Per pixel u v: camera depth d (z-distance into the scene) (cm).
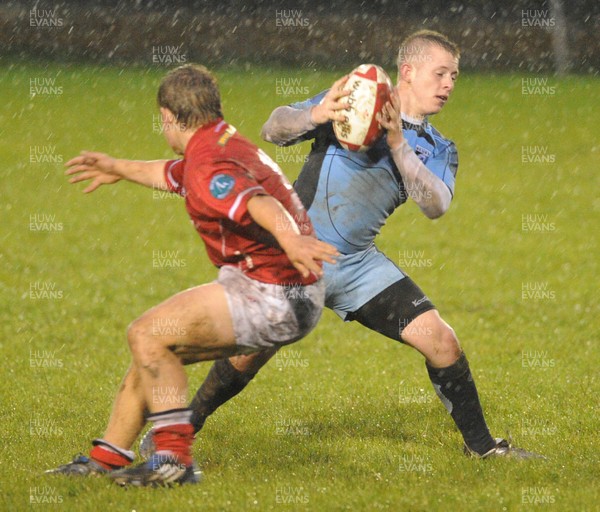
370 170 1842
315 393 2473
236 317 1551
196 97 1578
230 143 1567
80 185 5650
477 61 10750
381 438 2061
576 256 4344
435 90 1866
